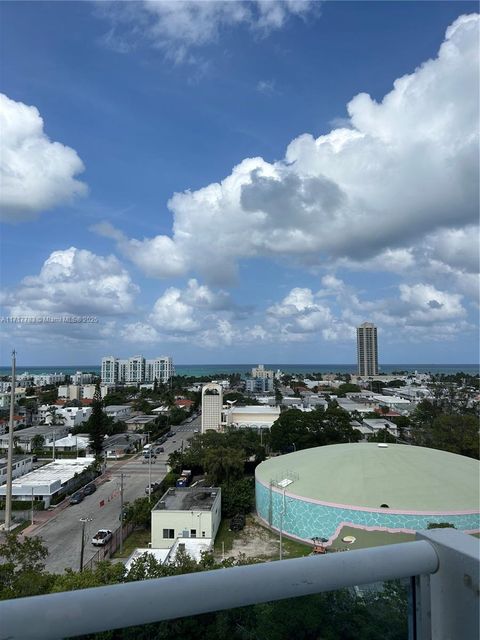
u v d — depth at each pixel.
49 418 84.25
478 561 1.86
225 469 39.09
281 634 2.13
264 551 27.83
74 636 1.63
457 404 85.69
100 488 44.25
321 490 29.81
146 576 15.37
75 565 26.47
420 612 2.08
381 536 26.52
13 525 33.75
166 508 29.83
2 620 1.53
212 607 1.77
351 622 2.18
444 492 28.27
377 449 34.94
